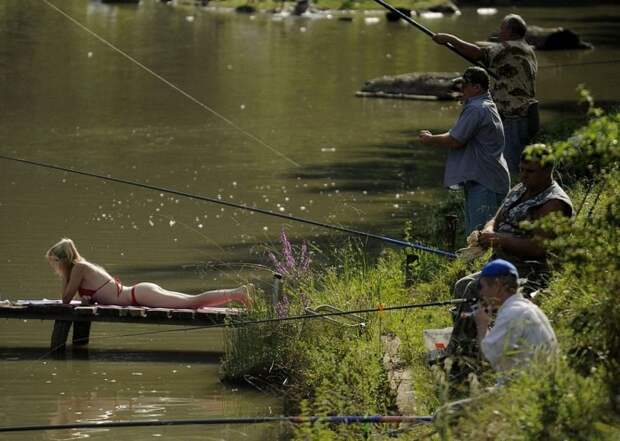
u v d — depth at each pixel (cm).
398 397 2389
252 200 5088
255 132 6850
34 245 4256
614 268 2005
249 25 13162
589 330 2008
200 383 2858
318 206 4962
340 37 12081
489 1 15150
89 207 4906
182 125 7044
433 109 7906
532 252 2341
